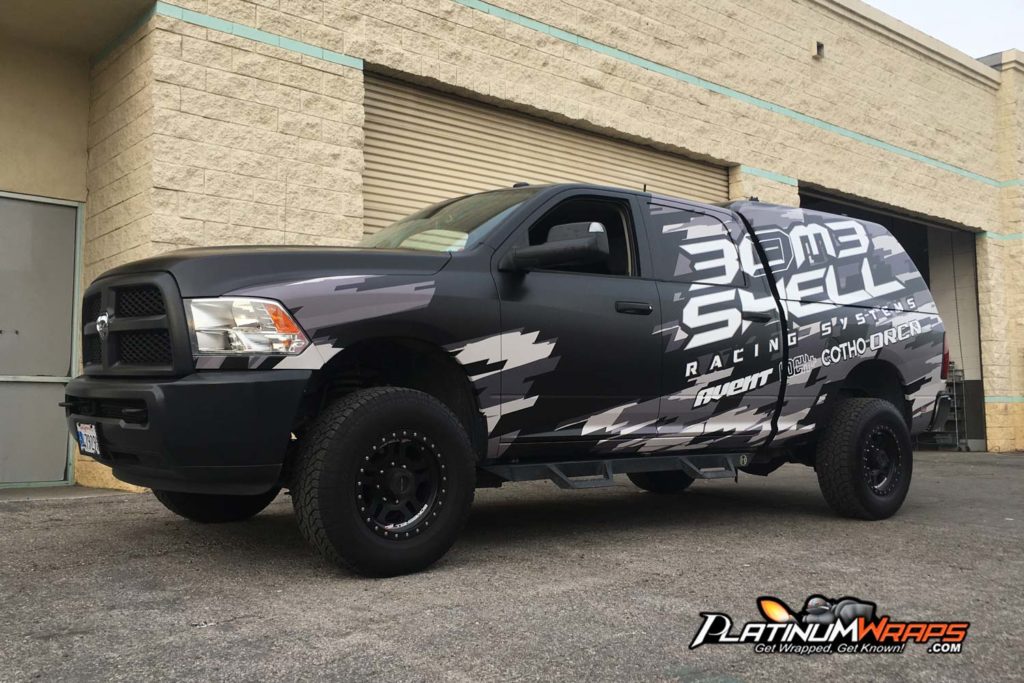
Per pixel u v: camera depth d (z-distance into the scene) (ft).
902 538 15.12
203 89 21.84
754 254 16.61
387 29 25.62
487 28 28.14
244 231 22.30
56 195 23.59
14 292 22.84
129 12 21.65
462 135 28.22
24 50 23.30
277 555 12.72
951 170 48.39
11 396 22.66
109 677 7.55
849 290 18.10
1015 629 9.43
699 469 15.60
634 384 14.10
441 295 12.02
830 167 40.96
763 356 15.98
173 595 10.41
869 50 43.65
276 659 8.05
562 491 22.00
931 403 19.56
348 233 24.27
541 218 13.70
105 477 22.16
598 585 11.12
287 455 11.89
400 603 10.09
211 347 10.55
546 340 13.09
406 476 11.52
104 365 11.68
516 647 8.48
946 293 52.85
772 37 38.50
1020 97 53.01
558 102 29.99
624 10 32.37
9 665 7.88
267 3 23.11
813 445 18.08
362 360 12.88
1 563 12.16
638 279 14.48
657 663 8.09
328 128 24.06
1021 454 46.68
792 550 13.78
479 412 12.53
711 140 35.40
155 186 20.90
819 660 8.30
